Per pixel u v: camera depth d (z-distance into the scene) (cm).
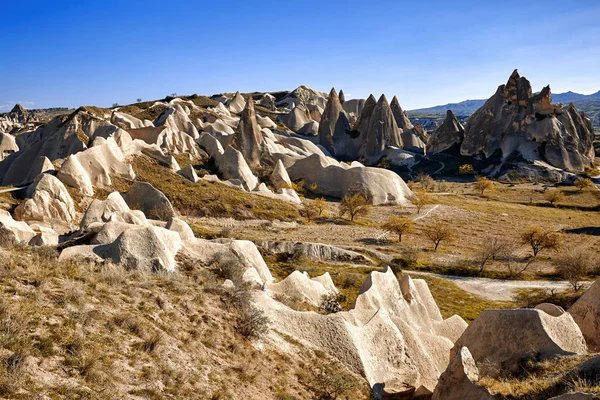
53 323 1152
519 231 7256
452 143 14588
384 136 14250
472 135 13962
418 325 2539
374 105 15000
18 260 1461
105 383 1031
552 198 9569
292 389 1476
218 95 19450
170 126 9625
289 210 7212
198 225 6003
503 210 8756
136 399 1034
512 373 1670
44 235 3055
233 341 1523
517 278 5103
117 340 1215
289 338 1769
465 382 1541
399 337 2067
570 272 4919
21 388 895
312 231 6444
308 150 11800
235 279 2067
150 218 5762
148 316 1398
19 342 1012
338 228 6769
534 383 1448
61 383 962
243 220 6550
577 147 13338
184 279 1806
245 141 9675
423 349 2136
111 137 7000
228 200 6906
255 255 2556
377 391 1783
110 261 1866
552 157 12800
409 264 5366
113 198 4303
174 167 7512
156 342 1270
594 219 8288
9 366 935
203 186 7225
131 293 1488
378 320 2089
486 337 1886
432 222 7612
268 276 2545
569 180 11762
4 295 1196
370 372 1848
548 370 1562
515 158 12825
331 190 9044
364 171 9025
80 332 1165
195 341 1402
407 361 2033
